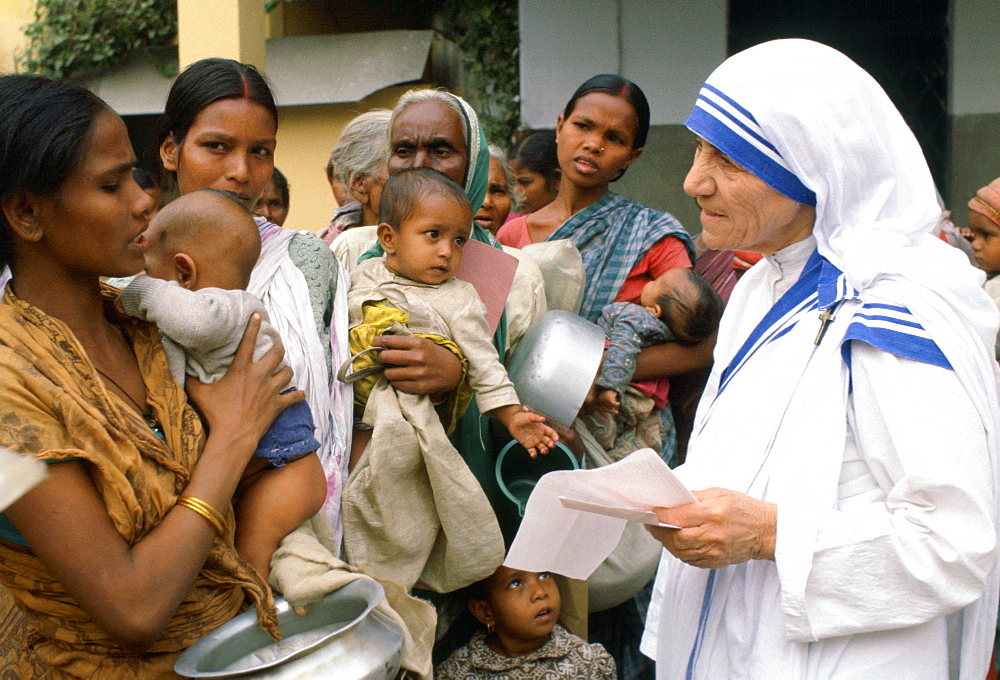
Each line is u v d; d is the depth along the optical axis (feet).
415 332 7.99
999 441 5.71
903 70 20.31
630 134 11.63
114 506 4.74
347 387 7.68
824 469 5.72
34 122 4.76
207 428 5.47
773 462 5.93
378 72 22.30
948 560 5.38
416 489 7.73
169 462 5.04
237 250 6.26
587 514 6.29
